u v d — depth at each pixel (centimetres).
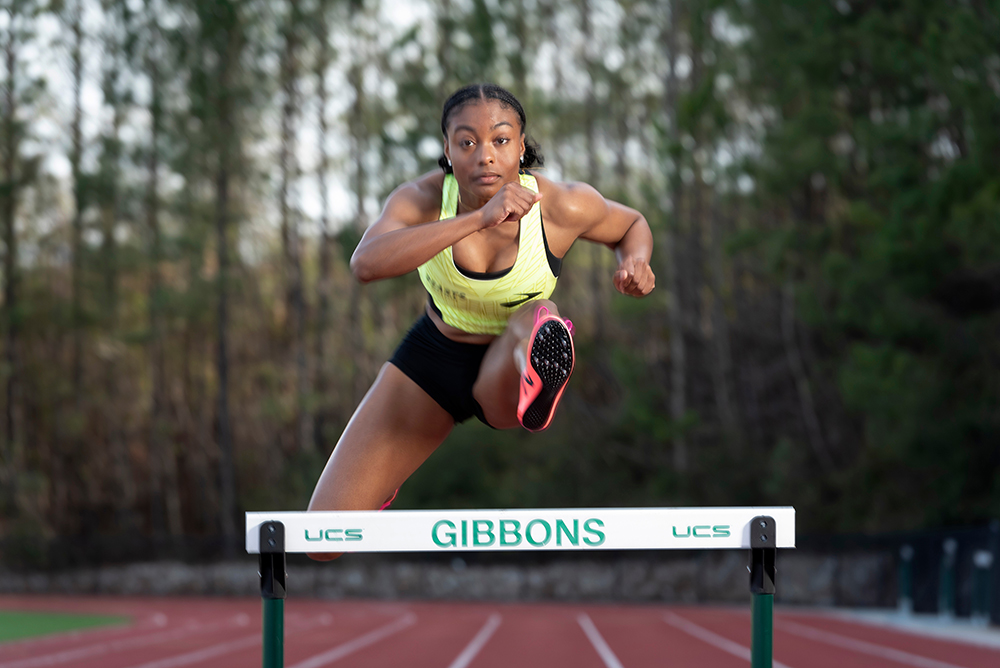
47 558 3066
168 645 1259
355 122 3306
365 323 3747
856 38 1911
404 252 195
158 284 3338
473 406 238
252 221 3428
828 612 1903
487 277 219
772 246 2075
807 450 2494
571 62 3188
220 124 3112
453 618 1891
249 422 3825
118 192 3266
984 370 1808
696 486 2498
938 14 1767
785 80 2100
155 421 3578
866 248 1811
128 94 3153
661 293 2503
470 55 2828
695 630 1501
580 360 2975
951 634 1287
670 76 2653
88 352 3725
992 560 1365
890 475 2084
